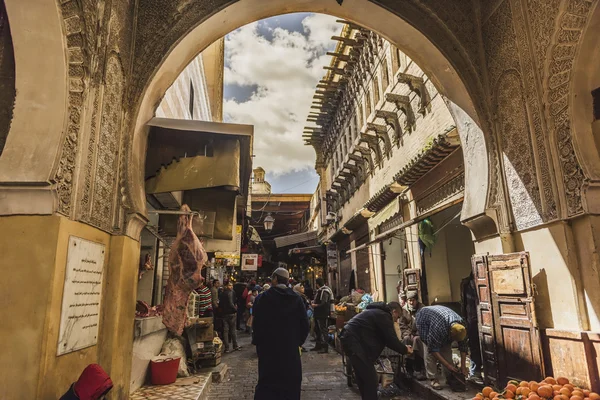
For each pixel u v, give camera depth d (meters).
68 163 2.96
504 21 4.66
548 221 3.93
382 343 4.26
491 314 4.60
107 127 3.64
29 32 2.87
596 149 3.69
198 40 4.87
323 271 23.59
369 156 13.04
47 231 2.73
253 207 29.55
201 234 5.92
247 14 5.08
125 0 4.10
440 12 5.14
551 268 3.92
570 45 3.79
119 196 3.85
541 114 4.06
